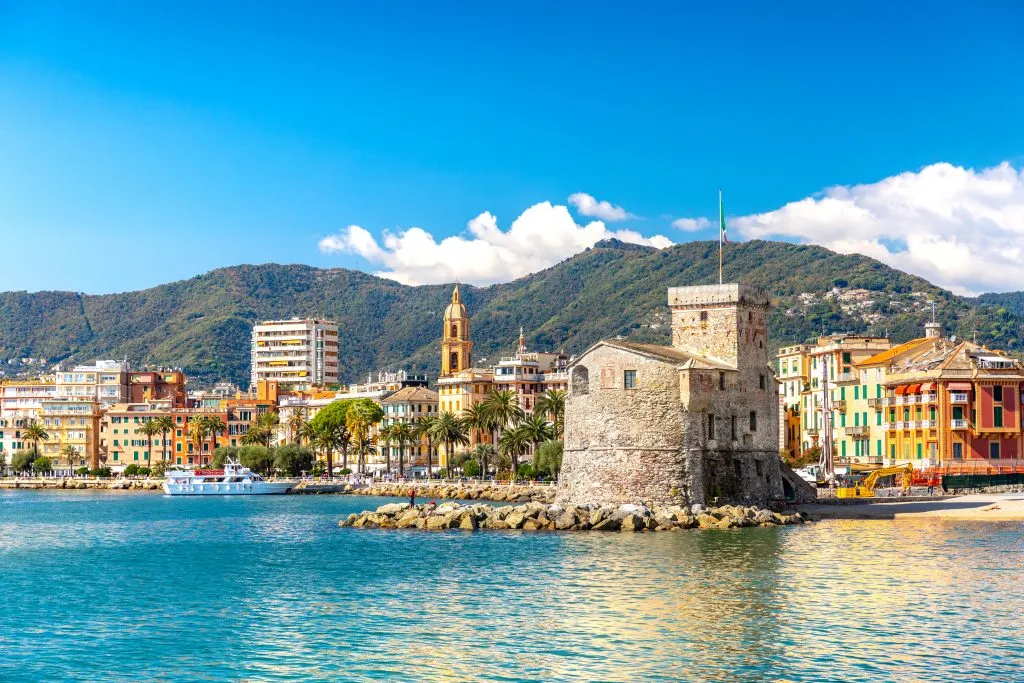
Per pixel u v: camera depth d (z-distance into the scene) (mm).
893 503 152875
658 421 137750
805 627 74625
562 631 74750
